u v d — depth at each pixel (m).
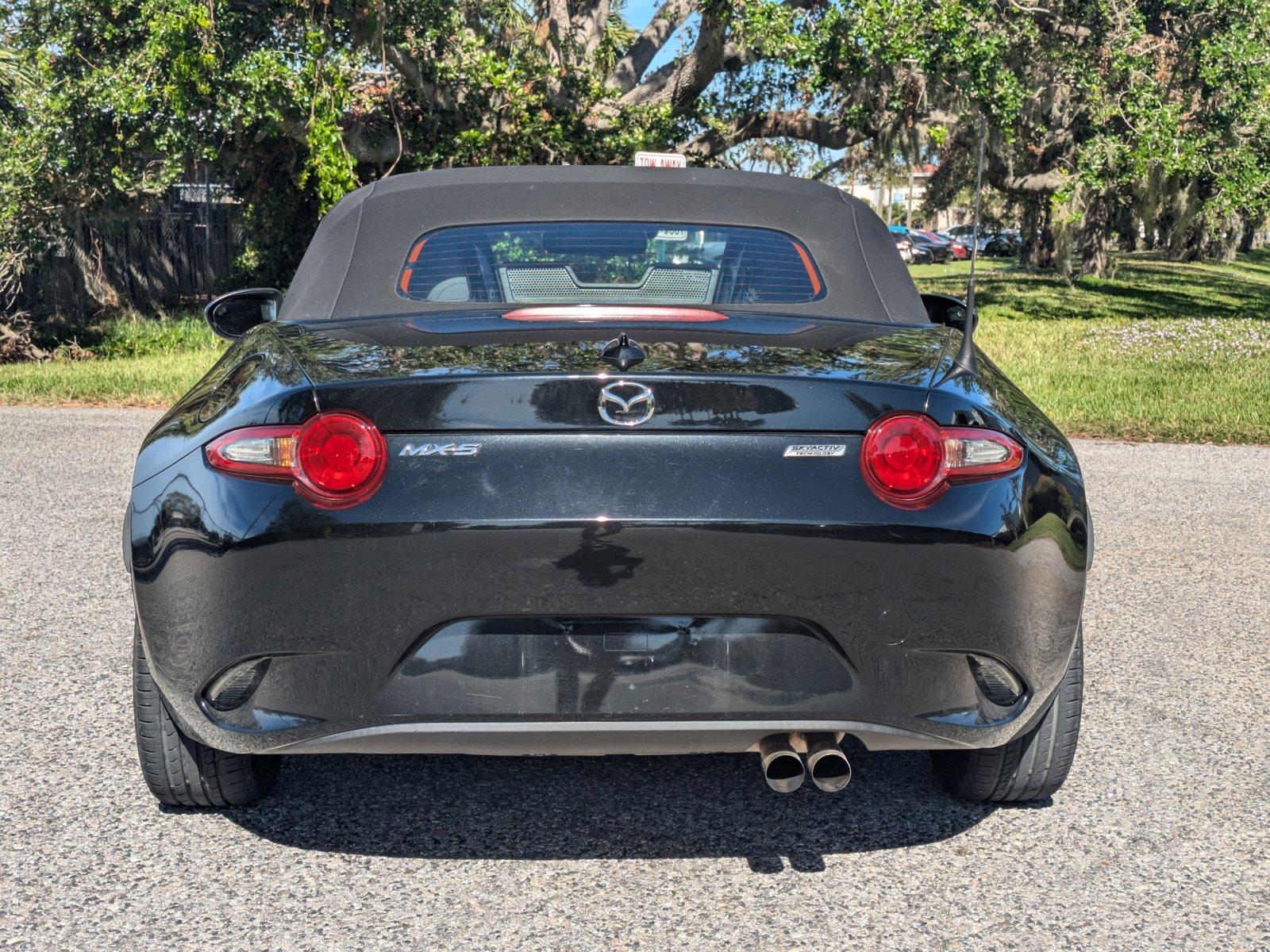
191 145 15.77
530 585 2.28
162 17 14.32
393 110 17.64
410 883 2.62
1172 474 8.05
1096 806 3.04
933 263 54.75
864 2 16.61
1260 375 13.24
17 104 15.87
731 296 3.05
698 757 3.38
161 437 2.62
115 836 2.82
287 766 3.27
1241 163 19.61
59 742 3.38
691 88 20.20
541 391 2.28
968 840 2.85
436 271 3.09
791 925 2.46
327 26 14.98
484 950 2.35
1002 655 2.42
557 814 2.99
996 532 2.35
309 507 2.29
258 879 2.62
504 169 3.55
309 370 2.40
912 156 20.20
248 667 2.39
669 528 2.26
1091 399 11.32
